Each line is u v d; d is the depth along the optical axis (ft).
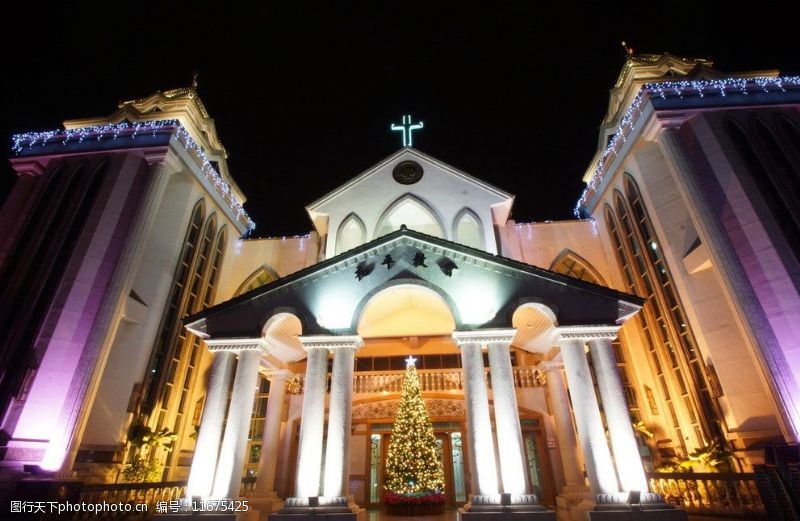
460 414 60.90
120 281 60.23
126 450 58.54
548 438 59.36
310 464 40.11
